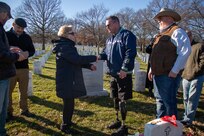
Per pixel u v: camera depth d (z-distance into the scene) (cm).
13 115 527
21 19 478
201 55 445
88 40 4881
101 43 4631
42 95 716
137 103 653
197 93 463
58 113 554
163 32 373
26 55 379
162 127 343
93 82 713
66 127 448
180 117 544
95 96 709
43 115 538
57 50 415
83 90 430
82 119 520
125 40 411
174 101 374
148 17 4575
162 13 370
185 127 476
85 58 413
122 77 402
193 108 473
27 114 527
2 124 409
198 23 3969
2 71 350
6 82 366
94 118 525
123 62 404
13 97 679
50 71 1353
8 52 343
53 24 5016
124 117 434
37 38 4984
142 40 4884
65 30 414
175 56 358
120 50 416
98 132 456
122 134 432
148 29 4544
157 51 367
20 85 514
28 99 668
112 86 457
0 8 353
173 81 366
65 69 414
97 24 4869
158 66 365
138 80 790
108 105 626
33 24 4962
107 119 522
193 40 469
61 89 418
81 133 450
